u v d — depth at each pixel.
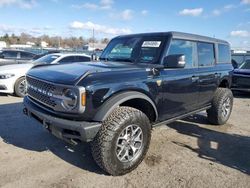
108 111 3.44
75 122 3.35
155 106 4.14
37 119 3.92
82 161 4.09
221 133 5.68
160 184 3.52
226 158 4.42
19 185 3.38
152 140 5.05
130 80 3.73
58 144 4.69
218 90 6.07
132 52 4.73
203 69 5.31
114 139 3.47
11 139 4.85
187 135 5.45
